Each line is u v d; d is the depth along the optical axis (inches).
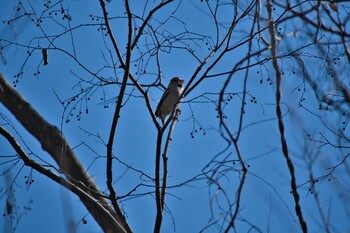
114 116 434.9
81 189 466.6
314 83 378.9
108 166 443.2
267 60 425.7
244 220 359.6
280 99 401.4
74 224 270.5
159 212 448.1
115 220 451.8
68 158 474.0
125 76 433.4
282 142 389.4
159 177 449.1
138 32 440.1
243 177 363.3
